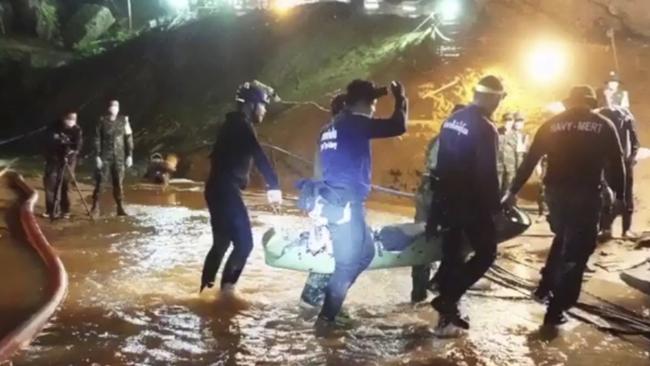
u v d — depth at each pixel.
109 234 8.61
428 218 5.10
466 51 16.20
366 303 5.78
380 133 4.98
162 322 5.23
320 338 4.91
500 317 5.40
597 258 7.24
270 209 10.68
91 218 9.59
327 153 5.03
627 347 4.77
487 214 4.89
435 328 5.13
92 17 26.09
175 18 25.11
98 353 4.58
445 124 5.02
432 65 15.73
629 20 16.77
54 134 9.63
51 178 9.62
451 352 4.65
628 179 8.09
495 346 4.77
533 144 5.21
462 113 4.96
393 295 6.03
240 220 5.82
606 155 5.02
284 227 9.09
